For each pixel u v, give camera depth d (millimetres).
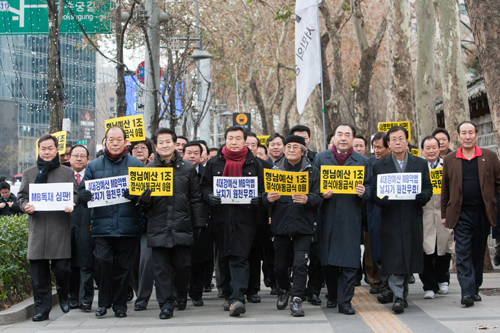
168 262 7023
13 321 6809
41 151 7027
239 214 6895
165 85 14758
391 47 13414
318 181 6930
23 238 8219
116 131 7082
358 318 6566
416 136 13328
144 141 8438
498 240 11258
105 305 7074
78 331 6297
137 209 7039
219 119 46094
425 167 7098
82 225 7551
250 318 6758
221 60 28188
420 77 13234
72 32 13445
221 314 7082
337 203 6844
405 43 13266
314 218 6965
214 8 26578
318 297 7539
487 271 10398
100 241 6930
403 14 13188
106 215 6883
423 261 7297
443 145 8453
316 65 11586
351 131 7020
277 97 30312
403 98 13336
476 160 7082
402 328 5992
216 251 8539
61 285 7270
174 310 7457
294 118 31344
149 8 12977
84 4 13414
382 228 6965
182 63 17281
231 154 7102
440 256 7992
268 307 7508
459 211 7062
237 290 6836
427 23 13055
